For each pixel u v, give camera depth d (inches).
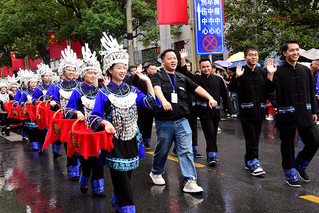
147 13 769.6
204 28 417.7
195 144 257.8
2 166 265.7
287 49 179.3
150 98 140.3
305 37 506.6
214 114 240.4
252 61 200.5
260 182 189.0
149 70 287.1
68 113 174.2
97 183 179.2
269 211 147.8
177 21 446.9
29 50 948.0
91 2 754.8
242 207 153.6
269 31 539.8
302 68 181.5
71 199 178.5
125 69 139.5
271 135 333.7
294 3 552.4
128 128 137.0
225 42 622.2
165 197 172.1
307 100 179.6
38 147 318.0
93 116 135.0
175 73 181.5
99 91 137.6
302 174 187.8
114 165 134.0
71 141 138.2
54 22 807.7
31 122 310.0
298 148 274.1
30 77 353.1
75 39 776.3
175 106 175.3
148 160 259.1
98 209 161.8
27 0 786.2
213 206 156.5
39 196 186.4
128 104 137.3
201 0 414.3
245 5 589.6
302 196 164.6
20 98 358.3
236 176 202.4
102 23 671.8
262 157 246.4
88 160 170.9
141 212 153.4
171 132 179.0
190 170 177.8
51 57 821.9
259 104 201.0
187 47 905.5
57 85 231.1
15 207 170.2
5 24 804.0
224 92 247.9
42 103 278.5
